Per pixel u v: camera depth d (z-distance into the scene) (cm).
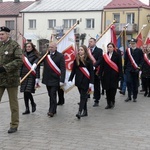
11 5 5397
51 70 888
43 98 1201
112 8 4650
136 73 1159
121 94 1341
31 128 749
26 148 602
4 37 677
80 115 857
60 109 991
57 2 5147
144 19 4619
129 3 4634
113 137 687
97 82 1056
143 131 741
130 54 1162
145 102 1156
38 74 911
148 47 1334
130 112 964
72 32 1080
